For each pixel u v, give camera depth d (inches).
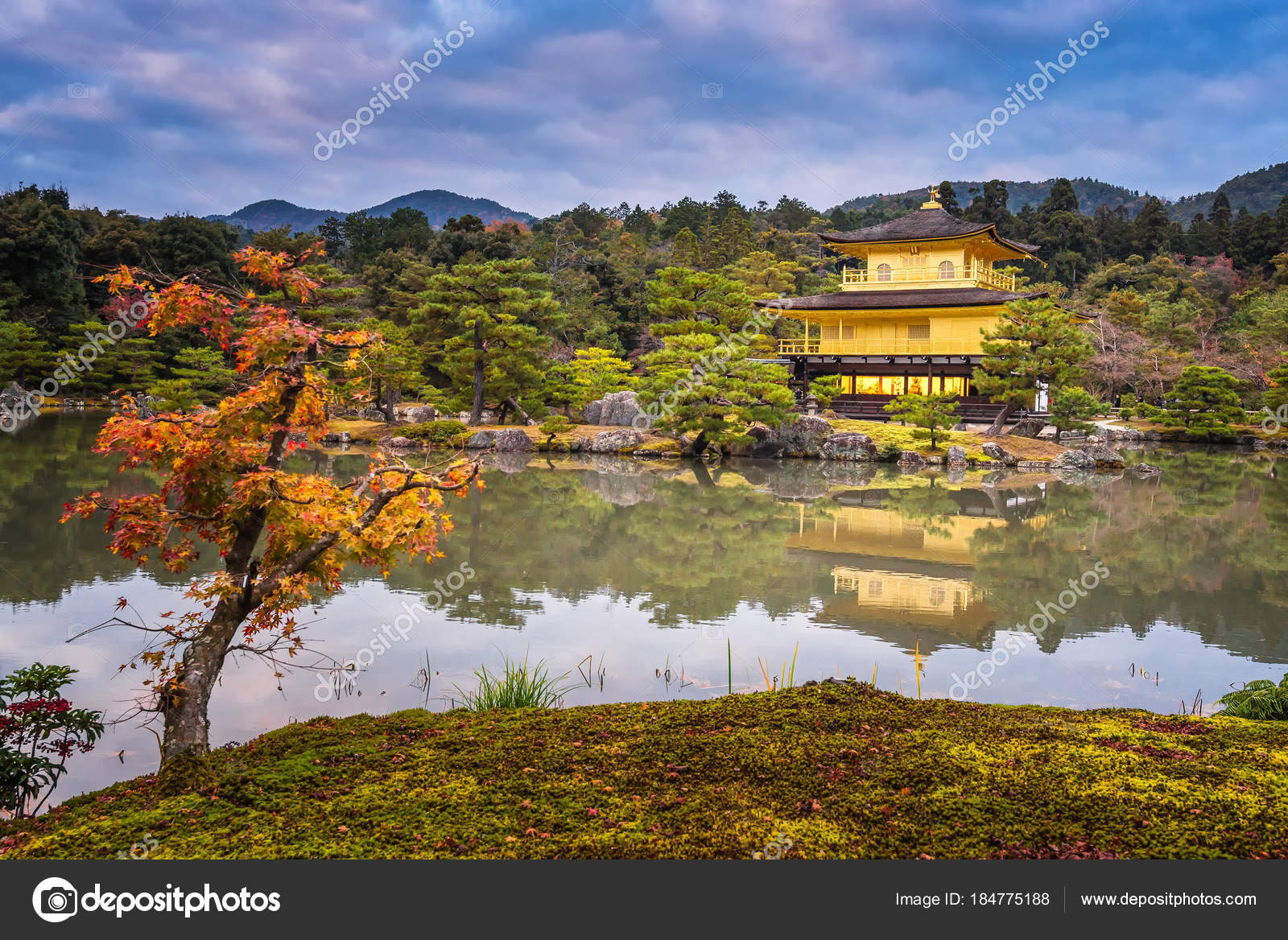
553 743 301.4
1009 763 278.1
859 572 780.6
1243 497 1321.4
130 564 727.1
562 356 2783.0
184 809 250.1
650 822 239.9
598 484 1428.4
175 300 295.3
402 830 235.6
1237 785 261.6
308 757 291.4
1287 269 4028.1
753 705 341.1
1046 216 5113.2
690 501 1250.0
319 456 1750.7
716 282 1963.6
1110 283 4197.8
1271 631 583.2
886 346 2303.2
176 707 289.7
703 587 713.0
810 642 546.9
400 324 2994.6
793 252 4493.1
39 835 246.7
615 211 6254.9
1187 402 2289.6
